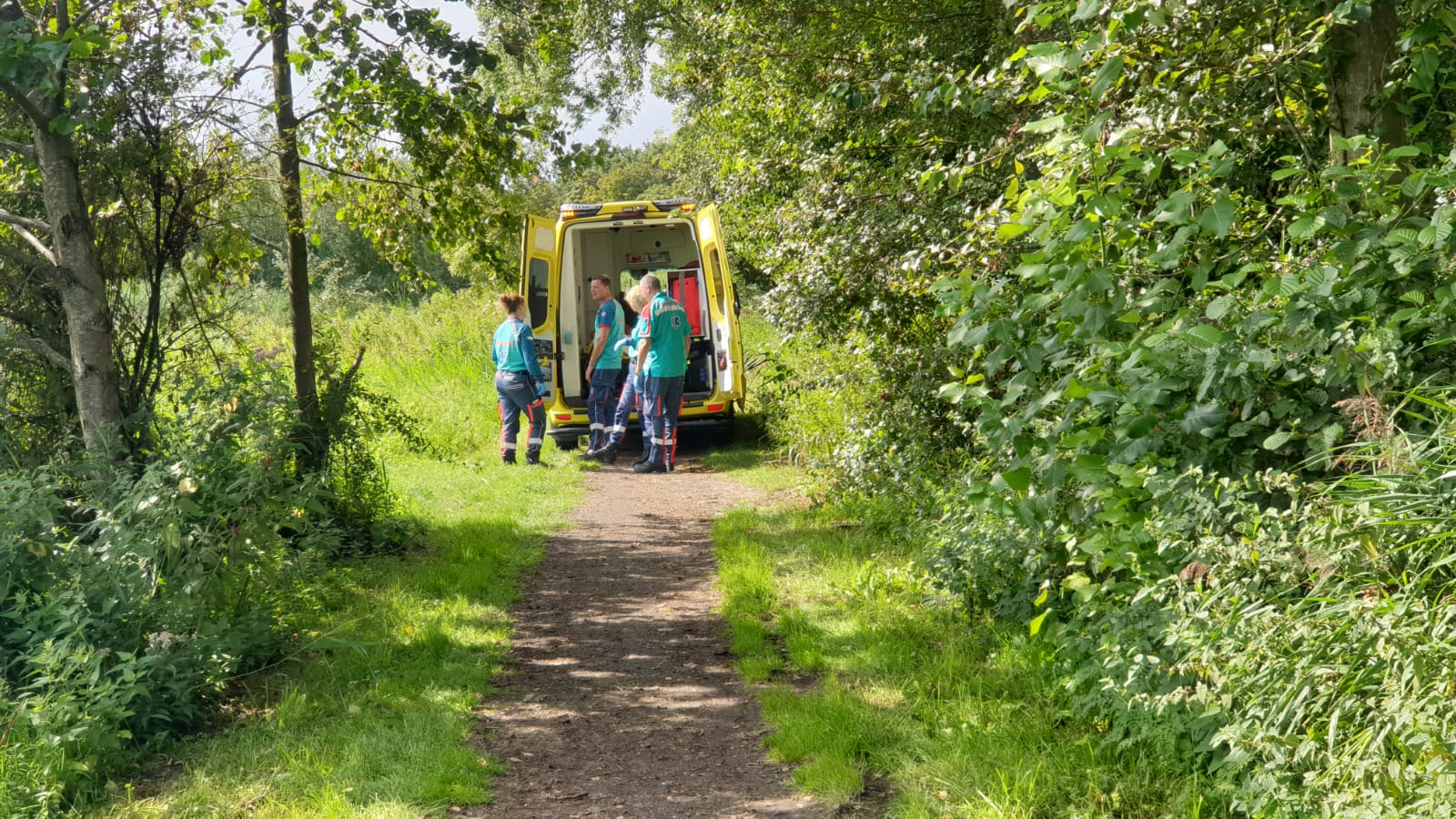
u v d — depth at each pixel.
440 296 19.81
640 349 11.15
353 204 8.79
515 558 7.50
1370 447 3.04
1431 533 2.70
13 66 4.46
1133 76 4.12
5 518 4.31
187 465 4.94
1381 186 3.32
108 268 5.95
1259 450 3.56
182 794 3.76
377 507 7.66
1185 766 3.54
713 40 9.47
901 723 4.29
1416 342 3.27
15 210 6.00
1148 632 3.56
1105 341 3.44
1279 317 3.24
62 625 4.11
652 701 4.86
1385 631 2.45
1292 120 4.27
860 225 6.63
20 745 3.62
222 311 6.77
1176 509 3.37
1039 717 4.13
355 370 7.59
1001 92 5.13
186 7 6.53
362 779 3.88
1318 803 2.79
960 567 5.26
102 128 5.52
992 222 5.09
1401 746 2.41
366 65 6.96
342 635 5.60
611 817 3.69
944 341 6.59
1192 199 3.31
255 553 5.04
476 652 5.50
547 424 12.95
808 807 3.71
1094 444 3.60
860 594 6.08
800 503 9.05
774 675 5.10
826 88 6.82
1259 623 2.74
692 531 8.43
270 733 4.34
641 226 13.58
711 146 12.70
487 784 3.96
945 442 7.05
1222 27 4.45
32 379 5.83
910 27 7.71
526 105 8.20
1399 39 3.86
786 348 9.97
